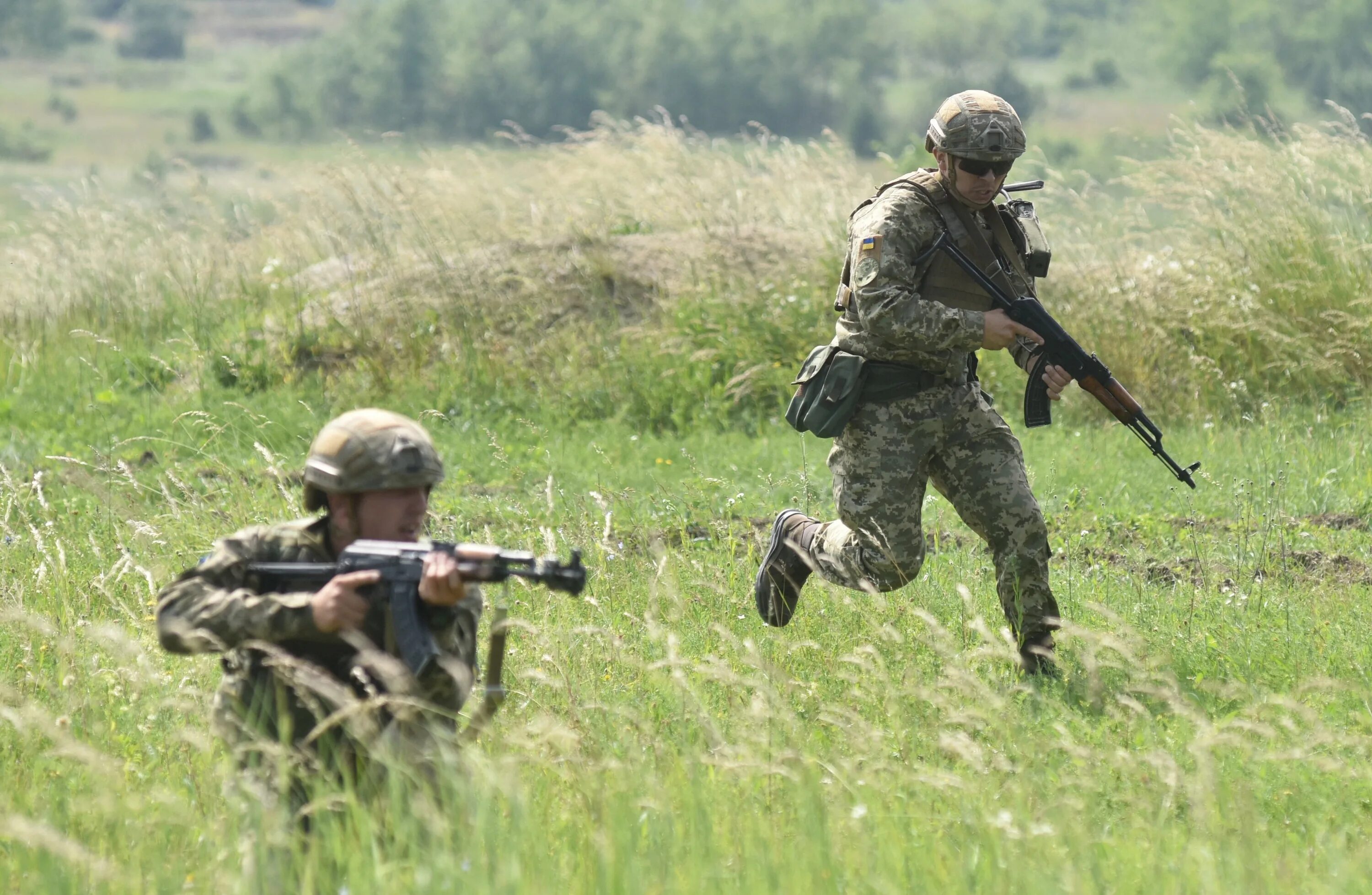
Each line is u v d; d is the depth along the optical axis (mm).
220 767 15742
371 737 14812
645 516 34938
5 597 25156
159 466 40906
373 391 48031
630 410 46625
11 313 56750
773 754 17375
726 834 15328
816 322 49312
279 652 14484
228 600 14641
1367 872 15086
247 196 63406
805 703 20969
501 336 50375
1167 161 51125
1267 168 49906
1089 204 52000
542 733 17359
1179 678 22875
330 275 57312
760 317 49344
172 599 14805
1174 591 27500
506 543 30703
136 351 53562
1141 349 46219
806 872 14266
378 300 51781
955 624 24625
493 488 39000
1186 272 49062
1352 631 24453
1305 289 47094
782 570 24656
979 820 15797
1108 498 36562
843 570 23688
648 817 15688
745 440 43844
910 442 22953
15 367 52719
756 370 46031
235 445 43188
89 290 57156
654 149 59719
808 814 15430
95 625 20641
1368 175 49188
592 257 53281
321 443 15016
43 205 61312
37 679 20984
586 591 25375
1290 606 26031
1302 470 38469
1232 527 32625
